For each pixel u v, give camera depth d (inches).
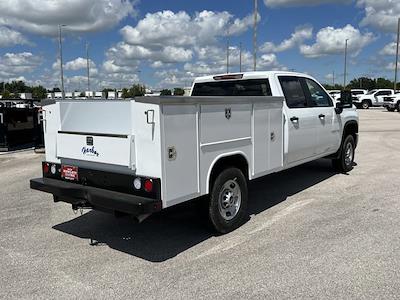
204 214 202.7
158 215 244.5
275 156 241.4
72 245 198.8
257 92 262.4
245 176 220.4
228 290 150.8
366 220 225.0
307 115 276.7
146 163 172.4
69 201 200.5
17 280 162.4
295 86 274.1
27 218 241.4
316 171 362.6
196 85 296.4
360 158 428.1
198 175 186.2
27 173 380.8
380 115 1191.6
